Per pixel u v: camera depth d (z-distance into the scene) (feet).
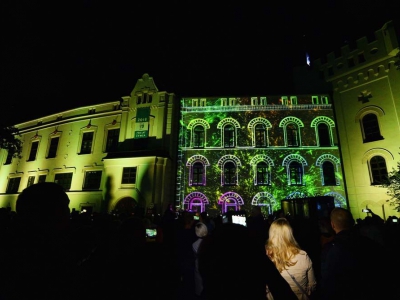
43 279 6.25
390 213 66.74
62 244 7.19
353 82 80.07
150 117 86.17
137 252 12.00
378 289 9.61
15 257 6.43
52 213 7.42
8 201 105.29
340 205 73.51
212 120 85.71
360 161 74.33
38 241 6.78
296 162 79.25
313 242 31.86
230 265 5.41
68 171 95.61
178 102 89.92
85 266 11.59
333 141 79.20
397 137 69.51
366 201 70.90
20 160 111.45
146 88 89.71
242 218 45.65
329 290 10.52
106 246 12.21
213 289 5.40
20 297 5.98
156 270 12.57
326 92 84.43
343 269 10.31
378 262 10.13
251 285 5.36
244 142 82.38
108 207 79.30
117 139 91.15
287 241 12.64
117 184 80.43
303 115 82.64
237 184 78.69
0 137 74.49
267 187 77.46
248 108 85.30
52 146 104.68
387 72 74.02
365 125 76.28
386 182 64.03
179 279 24.20
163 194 76.64
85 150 95.96
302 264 12.16
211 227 34.04
